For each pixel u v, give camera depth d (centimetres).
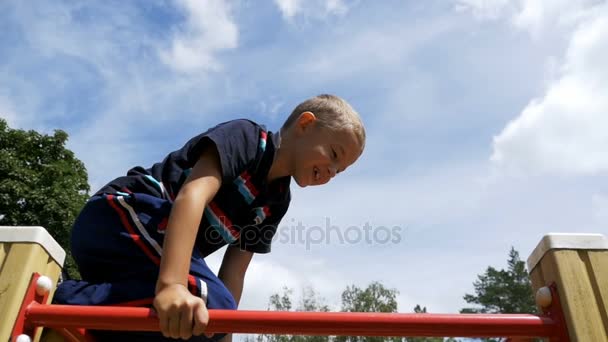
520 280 3866
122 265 125
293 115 161
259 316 101
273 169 150
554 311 108
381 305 2014
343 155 155
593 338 103
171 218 116
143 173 143
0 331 101
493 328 102
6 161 1164
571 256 112
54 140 1272
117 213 129
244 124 143
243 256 171
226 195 141
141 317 102
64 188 1209
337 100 161
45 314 105
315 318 101
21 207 1129
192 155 136
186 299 100
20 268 109
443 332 101
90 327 106
